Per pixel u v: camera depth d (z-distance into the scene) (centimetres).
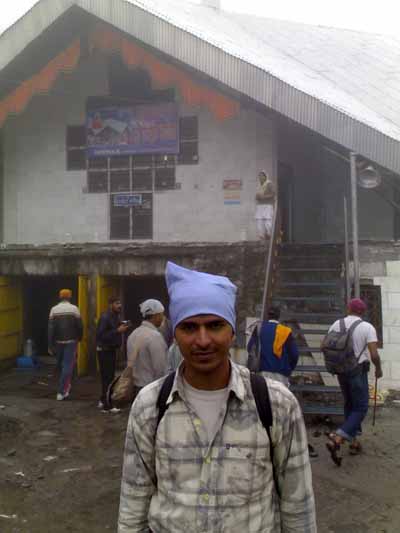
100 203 1231
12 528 487
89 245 1150
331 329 651
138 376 664
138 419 223
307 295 955
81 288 1143
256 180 1141
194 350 214
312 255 966
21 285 1269
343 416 784
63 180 1252
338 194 1344
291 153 1287
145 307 673
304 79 1141
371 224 1283
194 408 218
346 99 1150
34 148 1267
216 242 1079
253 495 214
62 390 939
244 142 1150
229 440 214
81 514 516
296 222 1317
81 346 1128
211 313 214
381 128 952
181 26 1012
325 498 537
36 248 1184
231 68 988
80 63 1230
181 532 211
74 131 1245
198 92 1050
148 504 226
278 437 217
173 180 1190
